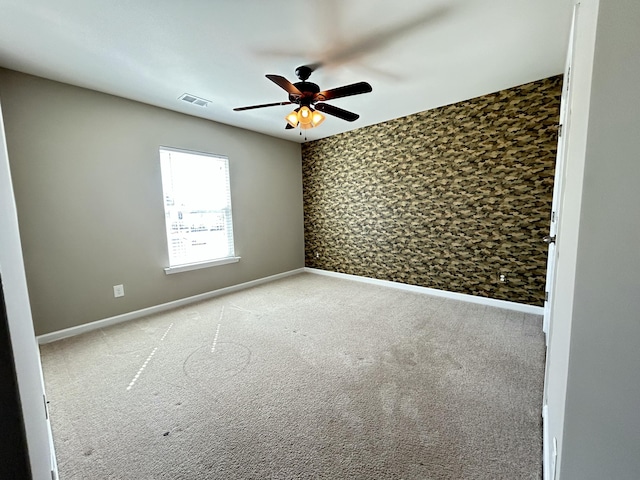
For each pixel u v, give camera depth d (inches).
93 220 105.7
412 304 128.0
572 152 36.5
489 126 116.7
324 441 53.1
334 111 95.5
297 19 67.6
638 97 21.5
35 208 93.1
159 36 72.7
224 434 55.2
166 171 127.9
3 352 18.5
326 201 184.4
